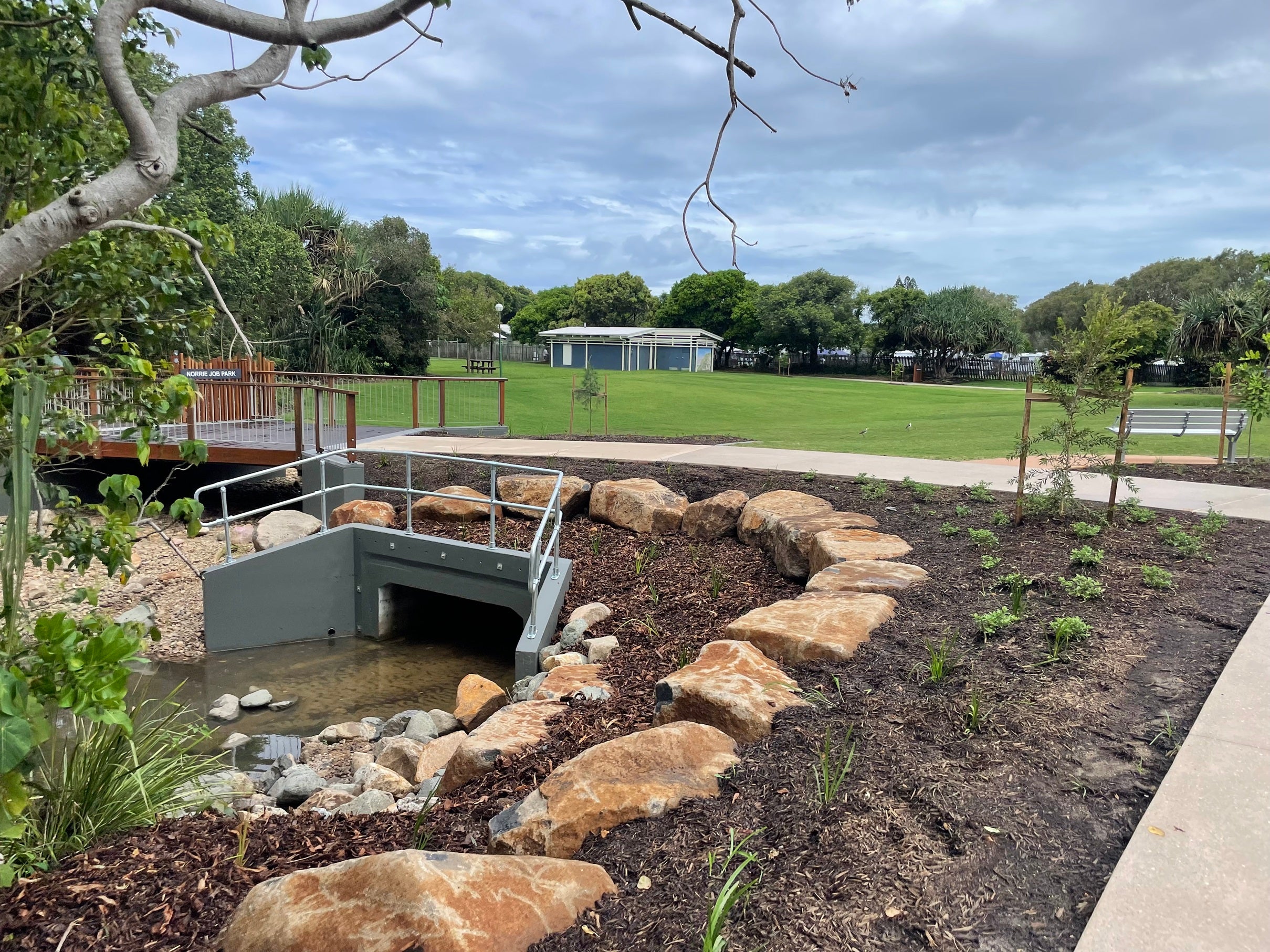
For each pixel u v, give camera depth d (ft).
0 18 11.80
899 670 15.02
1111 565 20.94
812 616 17.51
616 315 321.11
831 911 8.66
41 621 8.29
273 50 8.46
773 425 83.10
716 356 289.74
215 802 13.75
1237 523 25.71
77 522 13.01
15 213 13.01
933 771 11.28
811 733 12.68
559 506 27.94
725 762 12.02
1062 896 8.72
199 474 46.88
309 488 38.88
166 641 29.40
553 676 20.36
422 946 7.99
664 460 41.50
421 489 37.65
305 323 111.96
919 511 28.76
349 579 31.50
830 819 10.25
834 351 290.56
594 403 100.07
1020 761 11.50
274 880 9.02
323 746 21.49
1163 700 13.25
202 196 83.76
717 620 24.07
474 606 35.58
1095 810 10.27
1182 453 46.26
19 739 7.09
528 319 337.11
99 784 11.39
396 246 129.90
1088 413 25.31
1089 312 25.35
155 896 9.62
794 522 27.27
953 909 8.61
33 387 9.16
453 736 19.34
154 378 13.66
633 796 10.96
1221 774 10.71
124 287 13.94
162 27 13.44
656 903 9.08
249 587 29.48
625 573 29.48
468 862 9.07
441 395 56.95
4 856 9.88
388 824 12.78
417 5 8.18
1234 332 119.75
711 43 8.18
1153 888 8.48
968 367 258.78
